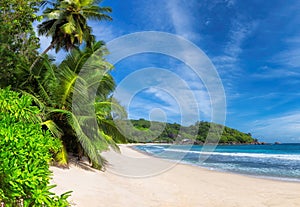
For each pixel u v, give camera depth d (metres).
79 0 18.50
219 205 6.52
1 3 9.78
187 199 6.94
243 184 9.71
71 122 8.82
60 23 19.20
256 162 20.42
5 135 2.64
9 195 2.37
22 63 9.12
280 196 7.67
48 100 9.30
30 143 2.88
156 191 7.61
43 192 2.58
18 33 10.38
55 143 4.07
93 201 5.61
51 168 7.96
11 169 2.34
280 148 55.16
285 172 14.07
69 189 6.17
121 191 6.98
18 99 3.62
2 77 8.98
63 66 10.32
